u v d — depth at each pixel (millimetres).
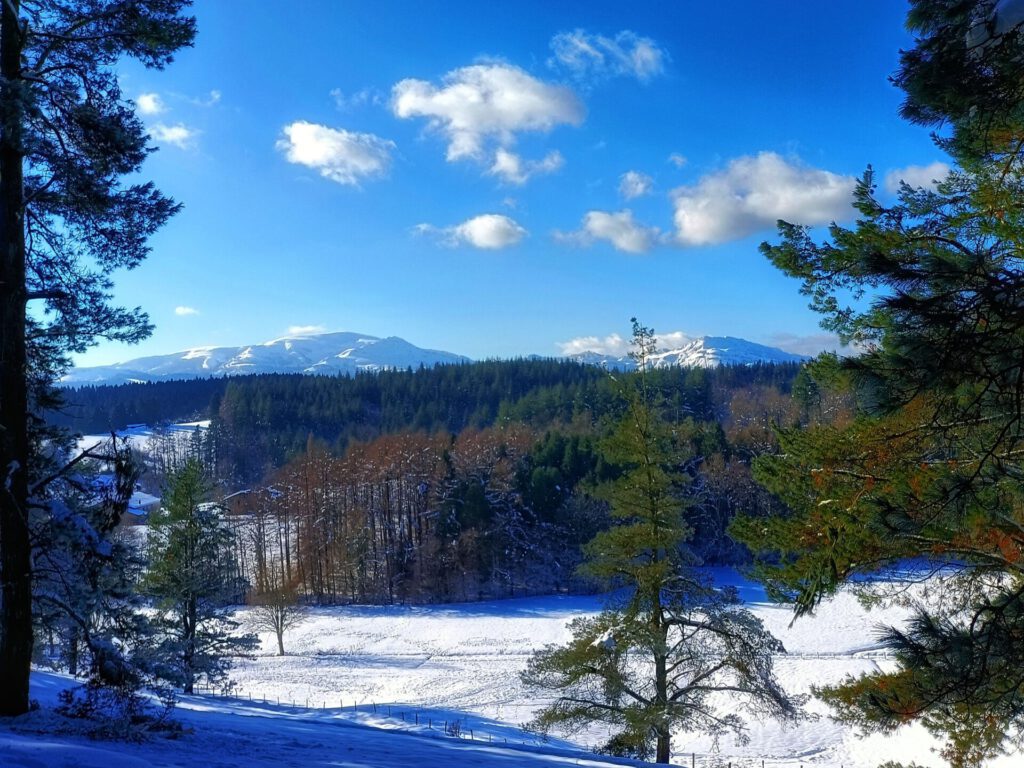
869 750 21094
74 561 9906
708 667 17781
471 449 80500
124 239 10852
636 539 17312
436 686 36906
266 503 83688
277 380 199750
